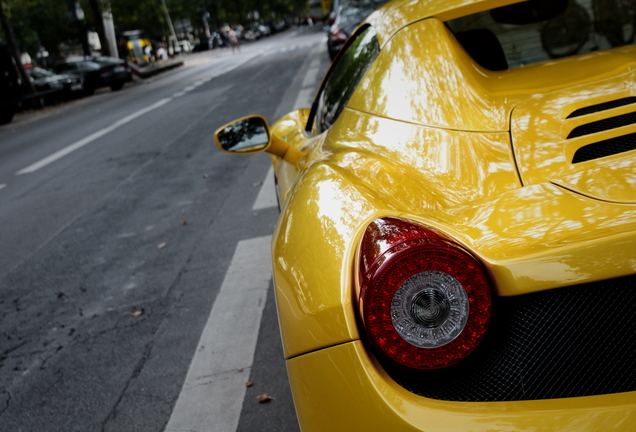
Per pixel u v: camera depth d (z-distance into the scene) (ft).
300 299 4.30
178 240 17.48
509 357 3.95
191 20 278.05
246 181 22.71
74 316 13.70
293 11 409.28
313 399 4.14
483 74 6.73
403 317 3.85
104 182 27.73
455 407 3.81
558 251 3.82
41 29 163.63
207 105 49.73
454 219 4.46
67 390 10.52
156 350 11.28
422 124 6.05
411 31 7.43
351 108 7.11
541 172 4.89
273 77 62.28
